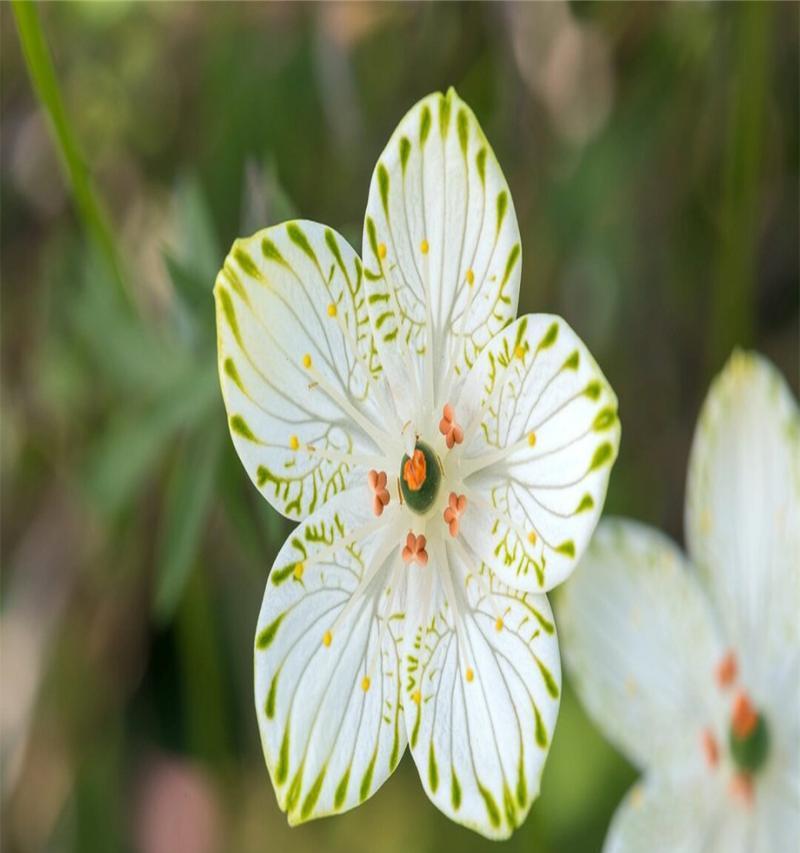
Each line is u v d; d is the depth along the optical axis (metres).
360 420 0.17
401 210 0.17
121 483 0.21
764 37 0.23
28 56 0.19
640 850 0.19
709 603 0.19
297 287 0.16
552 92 0.23
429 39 0.23
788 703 0.19
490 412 0.17
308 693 0.16
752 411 0.19
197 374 0.20
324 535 0.16
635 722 0.19
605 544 0.19
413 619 0.17
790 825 0.19
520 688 0.17
